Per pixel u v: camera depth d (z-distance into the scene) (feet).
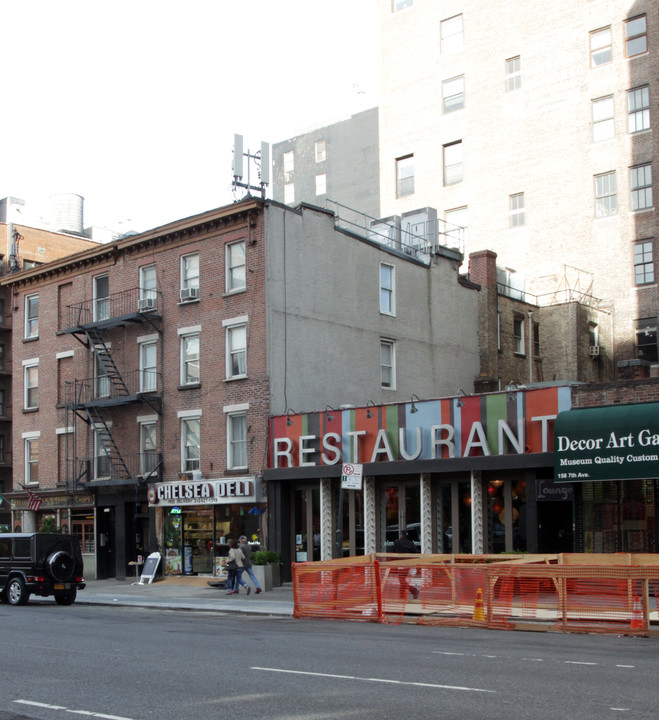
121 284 120.47
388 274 118.93
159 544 111.14
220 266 108.17
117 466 116.67
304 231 107.86
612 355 154.92
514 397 84.79
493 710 27.94
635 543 76.89
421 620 60.64
